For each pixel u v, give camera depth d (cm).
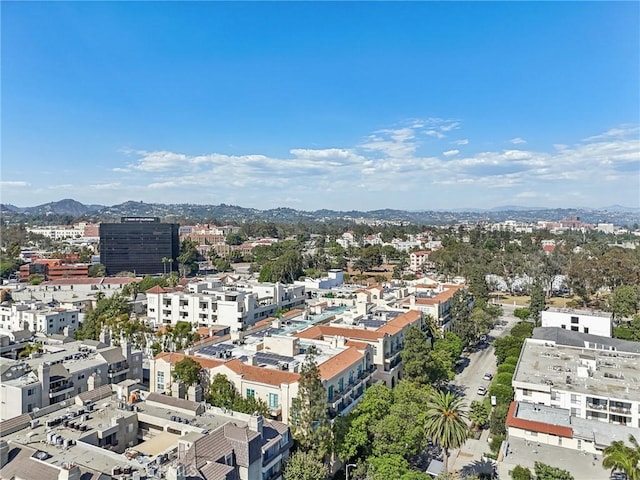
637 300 17900
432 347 12781
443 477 6988
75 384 9056
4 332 12988
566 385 9025
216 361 8875
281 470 6625
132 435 6862
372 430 7606
